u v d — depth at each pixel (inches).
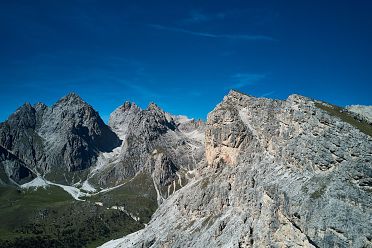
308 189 4845.0
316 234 4372.5
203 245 6968.5
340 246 4106.8
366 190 4325.8
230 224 6776.6
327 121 5226.4
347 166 4640.8
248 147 7691.9
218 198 7652.6
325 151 5029.5
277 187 5418.3
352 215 4183.1
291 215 4849.9
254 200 6299.2
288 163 5836.6
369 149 4542.3
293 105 6092.5
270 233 5265.8
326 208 4424.2
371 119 5605.3
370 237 3927.2
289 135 6043.3
